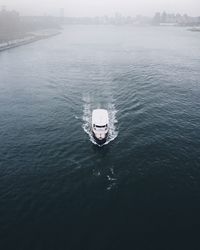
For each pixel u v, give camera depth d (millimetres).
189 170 55219
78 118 79312
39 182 52438
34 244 39812
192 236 40625
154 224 42688
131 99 92938
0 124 77062
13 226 42844
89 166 56750
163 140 65938
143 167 56219
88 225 42750
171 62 157000
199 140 66125
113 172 54875
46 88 109562
